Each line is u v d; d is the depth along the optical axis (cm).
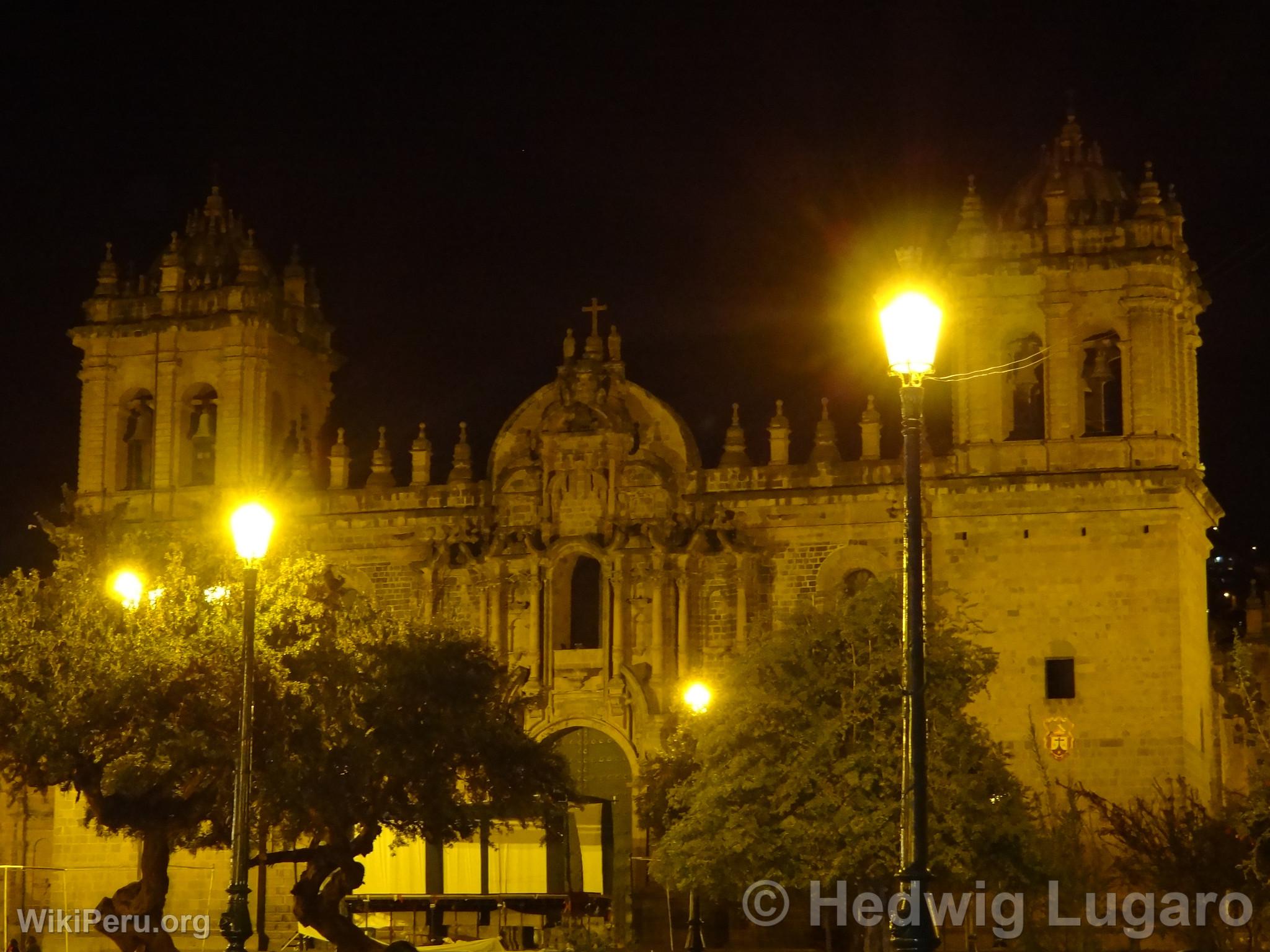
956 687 6912
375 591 8994
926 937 3167
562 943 6209
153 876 5925
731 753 7056
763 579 8619
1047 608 8206
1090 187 8631
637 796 8375
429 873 8500
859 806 6731
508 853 8462
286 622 6138
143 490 9250
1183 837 6531
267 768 5881
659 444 8825
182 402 9294
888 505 8506
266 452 9212
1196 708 8344
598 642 8781
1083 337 8481
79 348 9662
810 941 8131
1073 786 7656
